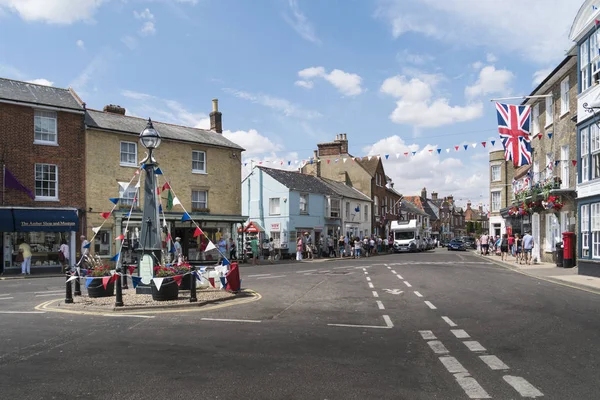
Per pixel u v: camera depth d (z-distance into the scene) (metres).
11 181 21.66
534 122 27.28
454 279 17.09
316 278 18.19
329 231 43.28
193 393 4.87
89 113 26.06
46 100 23.36
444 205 105.06
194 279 11.11
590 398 4.67
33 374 5.54
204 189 29.61
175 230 27.92
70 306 10.59
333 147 54.59
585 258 17.50
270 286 15.33
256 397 4.75
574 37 18.31
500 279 17.03
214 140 31.30
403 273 19.94
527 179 26.28
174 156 28.16
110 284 12.07
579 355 6.32
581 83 18.09
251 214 39.25
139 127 27.08
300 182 40.91
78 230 23.48
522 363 5.95
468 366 5.84
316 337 7.55
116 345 6.98
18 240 21.98
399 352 6.56
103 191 24.69
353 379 5.32
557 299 11.68
